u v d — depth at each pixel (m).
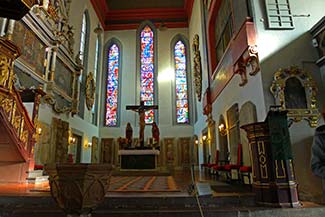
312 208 3.59
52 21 10.35
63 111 10.98
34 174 6.48
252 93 6.08
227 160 8.53
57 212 3.43
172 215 3.44
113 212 3.42
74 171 1.85
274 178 3.81
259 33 5.79
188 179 7.57
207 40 12.27
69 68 12.04
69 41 11.97
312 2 5.99
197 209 3.63
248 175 5.76
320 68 5.50
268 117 4.03
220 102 9.60
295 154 4.99
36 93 6.99
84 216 1.86
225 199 3.99
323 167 1.96
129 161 10.33
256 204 3.97
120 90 17.27
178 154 15.99
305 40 5.71
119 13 18.66
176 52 18.09
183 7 18.62
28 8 2.81
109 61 18.06
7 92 5.12
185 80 17.45
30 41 8.72
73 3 12.78
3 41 4.87
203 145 13.27
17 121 5.75
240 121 6.79
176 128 16.50
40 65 9.45
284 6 5.93
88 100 14.49
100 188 1.94
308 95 5.29
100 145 16.28
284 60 5.59
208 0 11.67
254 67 5.80
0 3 2.71
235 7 7.38
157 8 18.56
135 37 18.33
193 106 16.56
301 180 4.84
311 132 5.11
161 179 7.54
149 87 17.42
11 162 6.34
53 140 9.92
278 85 5.31
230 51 7.84
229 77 8.09
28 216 3.44
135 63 17.77
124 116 16.77
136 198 3.86
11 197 3.95
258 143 4.09
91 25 15.68
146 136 16.30
